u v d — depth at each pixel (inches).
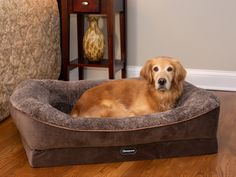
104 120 69.1
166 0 120.4
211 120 72.8
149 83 82.0
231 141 80.7
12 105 75.5
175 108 77.7
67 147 69.0
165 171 68.4
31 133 68.1
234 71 120.3
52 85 90.4
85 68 133.5
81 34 125.1
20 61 95.1
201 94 78.8
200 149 73.9
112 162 71.2
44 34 108.6
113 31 109.8
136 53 127.6
